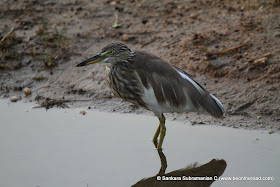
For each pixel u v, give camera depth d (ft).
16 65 48.11
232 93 41.52
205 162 34.53
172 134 38.06
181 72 35.86
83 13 55.26
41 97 44.47
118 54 35.50
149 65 35.14
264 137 36.47
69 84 45.80
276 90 40.78
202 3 54.85
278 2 51.70
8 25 53.62
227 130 37.91
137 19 53.36
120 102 43.19
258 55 44.37
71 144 37.50
